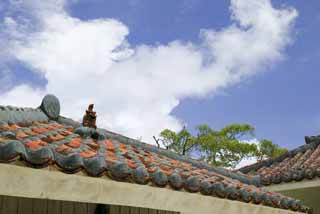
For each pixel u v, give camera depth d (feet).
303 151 30.76
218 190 14.53
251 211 16.01
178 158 21.27
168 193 12.85
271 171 28.89
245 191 15.80
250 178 23.91
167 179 12.76
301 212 18.81
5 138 11.12
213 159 63.98
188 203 13.43
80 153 12.25
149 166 14.29
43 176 9.96
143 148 20.16
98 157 11.58
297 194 26.40
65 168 10.36
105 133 18.88
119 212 16.58
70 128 18.45
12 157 9.34
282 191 26.07
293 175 24.86
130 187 11.76
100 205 16.17
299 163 28.55
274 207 17.21
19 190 9.55
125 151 16.66
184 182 13.50
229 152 64.28
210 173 19.84
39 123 17.40
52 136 14.69
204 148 63.72
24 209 14.24
